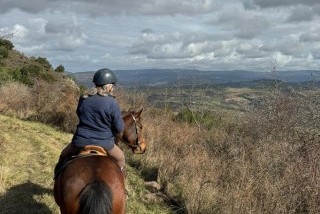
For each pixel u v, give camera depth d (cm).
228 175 955
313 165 860
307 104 1187
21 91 1959
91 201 413
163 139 1371
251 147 1121
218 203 840
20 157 1071
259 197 803
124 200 461
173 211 859
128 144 663
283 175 906
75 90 1930
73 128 1662
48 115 1766
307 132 1144
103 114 527
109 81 540
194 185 889
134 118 661
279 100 1237
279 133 1194
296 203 792
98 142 529
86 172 452
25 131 1436
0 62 3653
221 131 1436
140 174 1113
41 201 802
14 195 816
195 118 1681
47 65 4566
